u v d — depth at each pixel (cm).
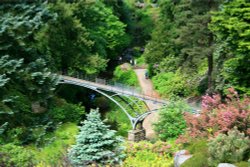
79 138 1845
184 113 2355
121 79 5034
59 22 4050
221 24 2358
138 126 3619
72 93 4369
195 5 3384
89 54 4375
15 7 3381
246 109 1755
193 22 3331
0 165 2162
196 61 3381
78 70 4372
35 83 3253
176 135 2362
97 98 4562
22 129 2997
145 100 3553
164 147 1978
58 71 4097
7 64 3003
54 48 4050
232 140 1385
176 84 4200
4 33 3095
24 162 2273
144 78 4962
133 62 5544
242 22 2255
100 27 4906
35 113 3316
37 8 3481
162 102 3450
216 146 1358
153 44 4822
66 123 3409
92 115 1875
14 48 3253
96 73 4509
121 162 1862
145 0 7462
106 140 1845
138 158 1956
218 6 3303
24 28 3241
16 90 3192
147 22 6606
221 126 1753
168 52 4728
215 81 3117
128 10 6519
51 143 2934
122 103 4297
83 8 4494
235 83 2317
